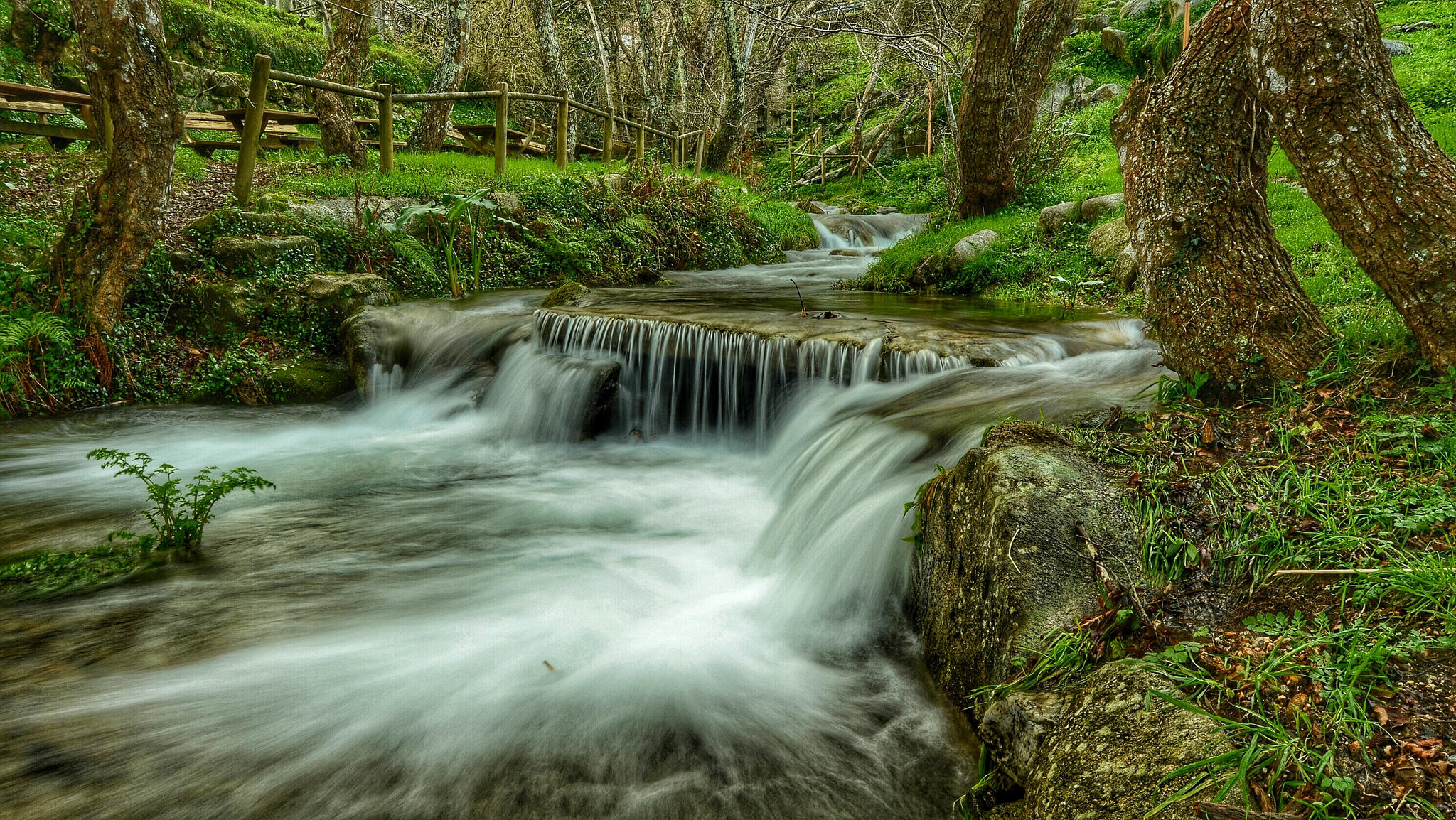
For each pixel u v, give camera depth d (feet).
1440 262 11.75
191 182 38.70
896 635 12.42
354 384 28.14
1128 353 20.11
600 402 22.88
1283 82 12.55
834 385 20.59
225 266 29.50
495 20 92.94
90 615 12.91
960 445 14.55
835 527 14.25
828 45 115.75
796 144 105.81
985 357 19.86
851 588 13.32
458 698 10.84
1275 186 33.35
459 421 25.25
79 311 25.38
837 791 9.21
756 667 11.73
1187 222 14.30
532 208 40.83
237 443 23.21
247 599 13.53
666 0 86.53
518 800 9.04
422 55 100.01
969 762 9.57
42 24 57.41
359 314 28.37
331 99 44.75
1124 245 30.66
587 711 10.62
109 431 23.61
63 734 9.91
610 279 40.22
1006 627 9.55
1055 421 14.40
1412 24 60.85
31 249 26.96
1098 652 8.76
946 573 11.37
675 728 10.27
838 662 11.92
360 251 32.78
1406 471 10.55
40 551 15.53
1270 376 13.71
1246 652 8.14
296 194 34.83
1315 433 11.91
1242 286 13.99
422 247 33.27
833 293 35.04
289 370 27.58
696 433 22.97
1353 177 12.19
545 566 15.06
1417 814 6.04
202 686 10.99
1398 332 13.84
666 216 46.29
